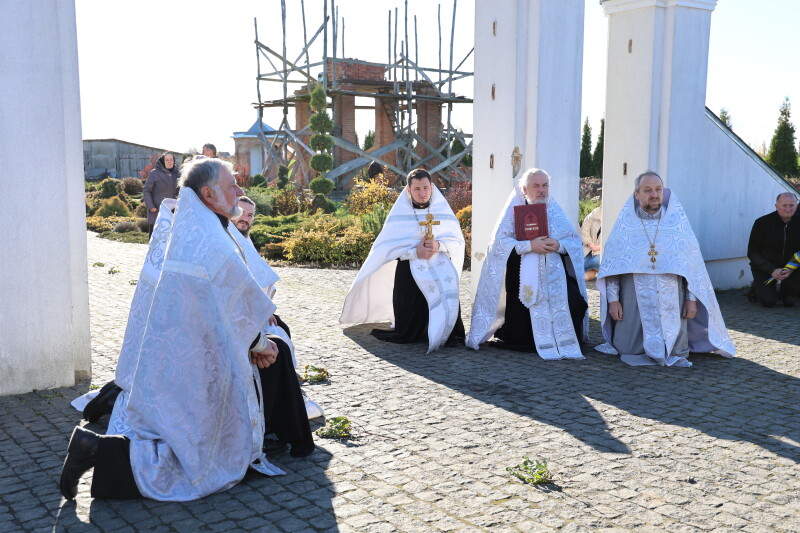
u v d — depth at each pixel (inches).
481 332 273.1
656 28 383.6
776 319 335.9
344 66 1316.4
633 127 397.1
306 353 265.7
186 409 142.7
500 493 144.1
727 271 435.5
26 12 198.8
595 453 166.1
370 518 133.3
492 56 343.9
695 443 172.7
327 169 1170.6
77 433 140.7
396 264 302.0
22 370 209.6
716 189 418.0
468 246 524.4
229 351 145.4
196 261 143.0
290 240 561.3
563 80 341.7
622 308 265.0
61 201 210.1
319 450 168.2
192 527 130.1
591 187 1077.1
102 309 347.3
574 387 222.5
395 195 817.5
